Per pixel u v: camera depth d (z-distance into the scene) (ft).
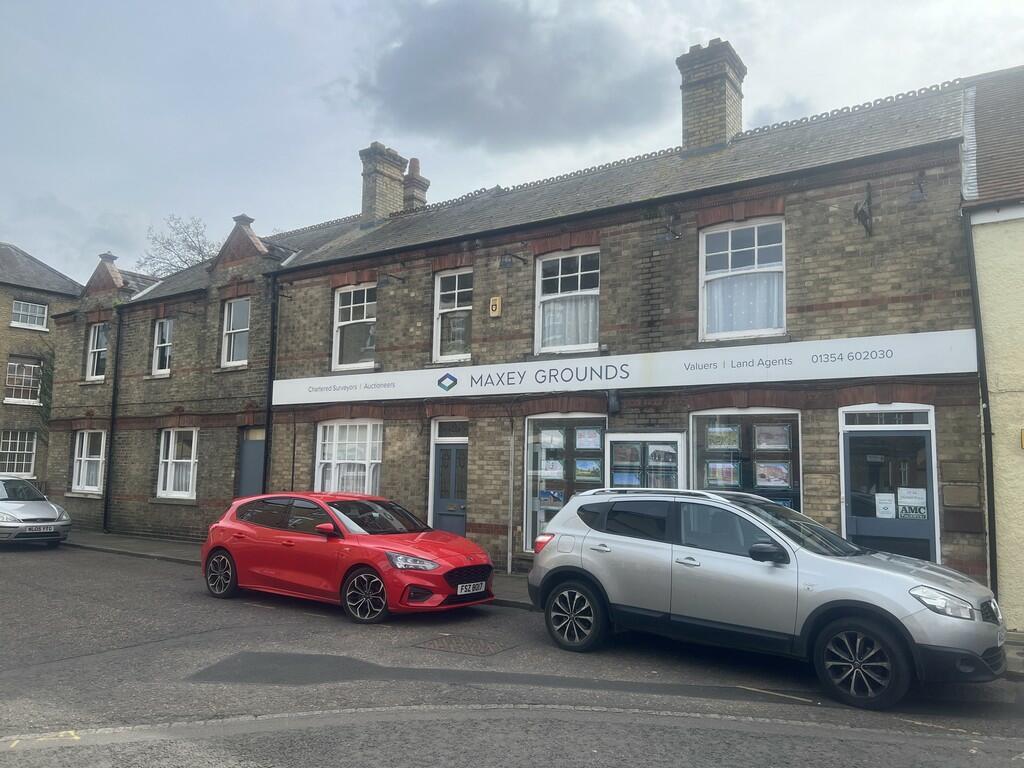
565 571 26.16
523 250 43.32
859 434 32.37
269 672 22.56
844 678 20.54
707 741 17.28
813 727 18.51
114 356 66.80
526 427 42.24
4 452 96.37
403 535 32.40
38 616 30.48
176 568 44.93
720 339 36.73
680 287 37.88
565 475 40.86
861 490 32.07
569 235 41.70
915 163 32.45
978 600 20.24
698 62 46.50
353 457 49.70
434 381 45.80
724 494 25.12
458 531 44.45
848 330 33.22
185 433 60.95
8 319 97.96
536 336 42.68
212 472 57.11
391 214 62.90
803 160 37.88
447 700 19.98
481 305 44.73
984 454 29.30
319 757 15.89
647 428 37.83
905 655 19.81
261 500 35.70
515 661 24.36
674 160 46.70
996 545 28.68
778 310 35.63
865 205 32.96
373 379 48.67
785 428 34.55
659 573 24.11
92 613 31.17
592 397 39.70
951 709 20.30
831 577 21.09
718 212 37.09
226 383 57.31
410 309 47.75
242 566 34.30
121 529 63.00
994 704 20.80
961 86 42.34
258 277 56.44
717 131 45.44
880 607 20.11
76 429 68.74
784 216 35.63
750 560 22.66
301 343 53.21
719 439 36.09
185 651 24.99
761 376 34.83
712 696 20.99
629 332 39.14
